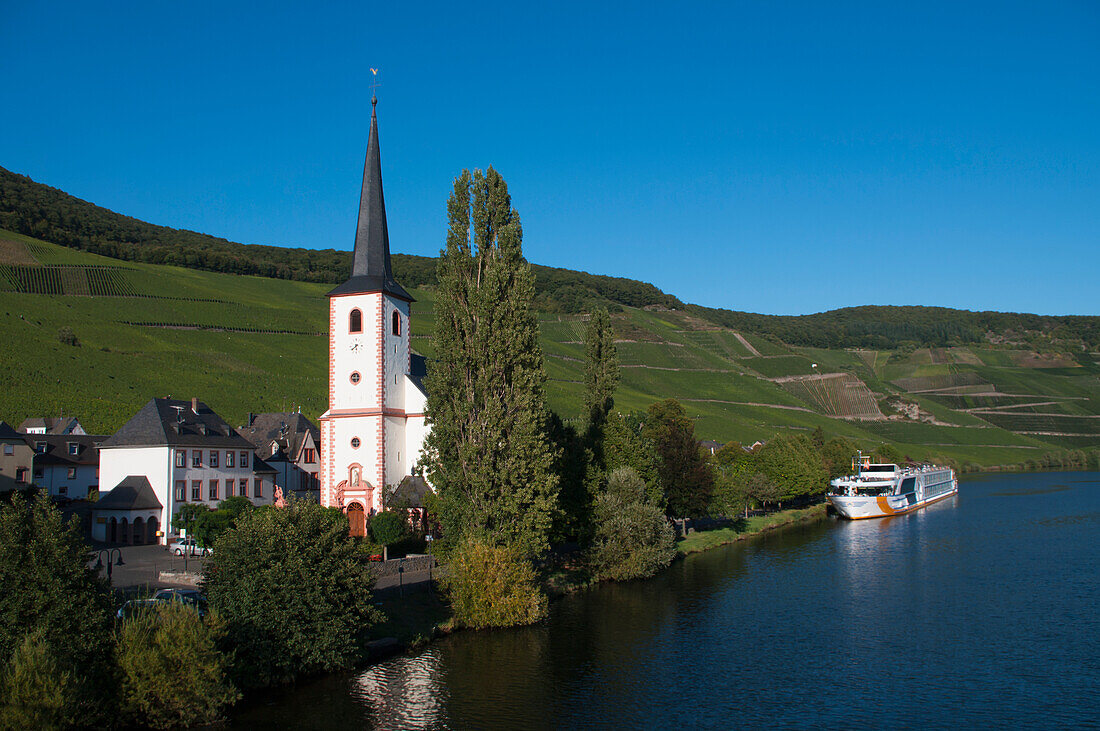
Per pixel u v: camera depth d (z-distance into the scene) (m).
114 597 31.41
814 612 54.78
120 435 79.25
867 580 66.06
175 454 78.00
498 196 52.84
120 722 29.44
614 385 77.50
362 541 60.94
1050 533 95.75
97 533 74.31
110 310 172.88
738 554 80.38
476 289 51.19
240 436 89.50
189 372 143.12
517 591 48.81
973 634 49.47
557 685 39.19
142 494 75.75
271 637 36.34
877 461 176.25
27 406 110.56
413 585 50.84
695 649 45.75
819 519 118.38
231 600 36.09
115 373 132.75
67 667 27.28
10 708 24.77
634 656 44.22
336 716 33.91
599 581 64.31
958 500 143.50
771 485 109.88
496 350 50.53
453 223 52.56
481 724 34.19
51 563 29.00
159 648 30.45
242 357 161.88
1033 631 50.25
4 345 130.62
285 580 36.72
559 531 62.72
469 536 49.19
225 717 33.22
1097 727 35.44
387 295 68.81
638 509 65.75
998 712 37.00
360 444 67.44
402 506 63.16
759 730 34.69
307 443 100.31
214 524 63.62
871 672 42.25
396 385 69.62
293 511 38.78
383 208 70.81
